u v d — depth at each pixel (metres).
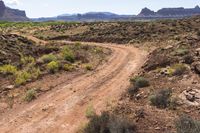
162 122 11.71
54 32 86.62
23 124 14.51
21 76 23.08
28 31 90.56
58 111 16.28
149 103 14.81
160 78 19.77
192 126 10.15
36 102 17.92
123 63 32.84
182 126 10.33
